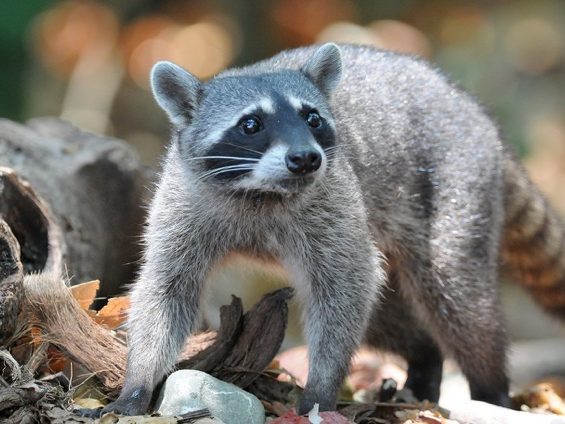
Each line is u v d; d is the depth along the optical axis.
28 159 11.79
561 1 27.27
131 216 12.70
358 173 10.34
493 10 26.52
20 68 23.16
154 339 9.27
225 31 23.38
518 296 21.83
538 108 25.69
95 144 12.66
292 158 8.73
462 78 25.03
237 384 9.51
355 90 10.68
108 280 12.61
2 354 8.34
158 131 24.50
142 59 22.83
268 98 9.21
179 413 8.43
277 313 9.54
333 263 9.63
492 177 11.06
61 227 11.36
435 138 10.89
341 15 23.56
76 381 9.11
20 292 8.70
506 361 11.10
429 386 11.79
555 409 11.10
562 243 12.34
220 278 10.48
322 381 9.43
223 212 9.59
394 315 11.59
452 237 10.84
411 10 25.05
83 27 22.52
